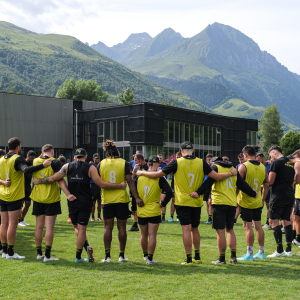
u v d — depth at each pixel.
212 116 44.59
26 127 40.12
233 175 5.43
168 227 9.07
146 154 36.19
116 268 5.09
